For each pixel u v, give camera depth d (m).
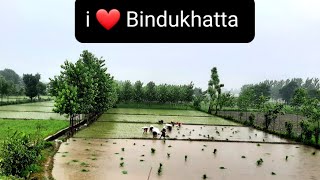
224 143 43.22
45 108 93.69
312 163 32.84
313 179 26.84
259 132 56.72
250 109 116.00
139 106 116.88
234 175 27.19
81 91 48.91
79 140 40.41
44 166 26.44
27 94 127.94
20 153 22.72
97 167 27.62
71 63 49.69
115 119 68.12
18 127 47.72
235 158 33.94
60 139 39.50
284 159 34.44
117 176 25.23
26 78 128.38
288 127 50.38
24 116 67.69
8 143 23.11
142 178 25.00
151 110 101.06
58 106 44.16
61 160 29.52
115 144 38.69
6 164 22.06
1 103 100.69
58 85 49.03
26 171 22.98
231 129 59.25
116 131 49.81
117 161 30.06
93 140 40.78
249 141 45.06
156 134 45.47
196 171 27.84
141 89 122.06
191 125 63.00
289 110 106.50
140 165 29.00
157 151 35.72
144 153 34.28
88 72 51.12
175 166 29.25
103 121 63.34
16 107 95.19
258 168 30.00
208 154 35.34
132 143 39.91
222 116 83.25
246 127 63.69
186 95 126.06
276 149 40.41
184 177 25.75
